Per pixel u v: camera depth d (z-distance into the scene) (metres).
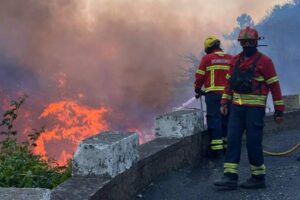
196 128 7.15
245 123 5.71
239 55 5.80
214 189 5.64
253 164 5.68
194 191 5.55
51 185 4.89
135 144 5.15
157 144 6.33
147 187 5.52
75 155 4.52
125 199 4.82
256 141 5.64
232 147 5.70
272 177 6.19
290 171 6.46
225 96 6.01
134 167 5.11
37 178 4.92
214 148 7.33
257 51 5.68
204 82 7.49
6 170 4.76
